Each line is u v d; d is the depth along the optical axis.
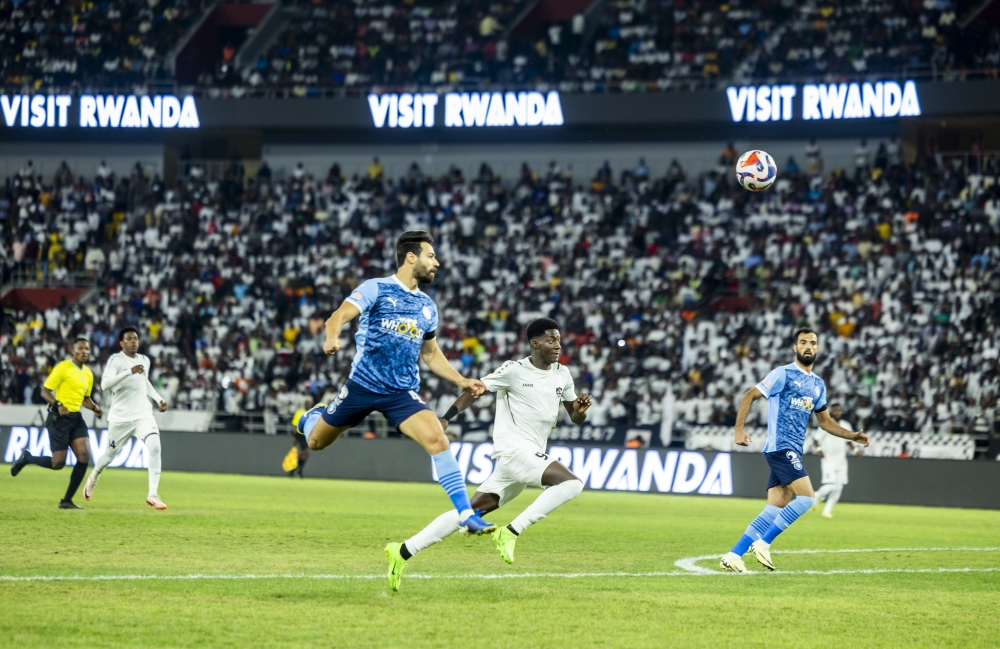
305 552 15.96
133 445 42.19
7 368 46.66
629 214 54.19
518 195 56.38
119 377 21.73
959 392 40.00
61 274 55.34
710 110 52.62
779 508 15.59
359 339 11.87
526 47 59.06
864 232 49.84
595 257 52.06
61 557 14.35
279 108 56.66
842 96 50.38
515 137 59.72
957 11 54.81
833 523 26.09
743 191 53.38
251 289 51.78
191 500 26.20
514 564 15.34
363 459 39.44
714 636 10.03
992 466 32.97
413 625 10.08
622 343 45.28
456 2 61.44
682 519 25.55
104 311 51.56
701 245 51.69
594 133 58.97
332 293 51.25
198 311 51.22
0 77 62.03
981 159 51.50
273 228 55.84
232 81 59.12
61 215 57.78
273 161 61.88
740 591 13.05
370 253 53.47
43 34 62.50
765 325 45.94
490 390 13.85
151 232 55.62
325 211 56.69
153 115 57.34
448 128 56.06
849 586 13.83
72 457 41.47
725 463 35.25
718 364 43.47
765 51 56.38
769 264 49.97
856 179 52.88
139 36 61.66
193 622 9.95
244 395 45.12
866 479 34.62
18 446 41.91
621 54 57.84
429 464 38.59
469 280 52.25
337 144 61.44
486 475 37.66
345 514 23.55
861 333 44.69
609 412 41.34
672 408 40.97
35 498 24.59
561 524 23.05
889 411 39.62
